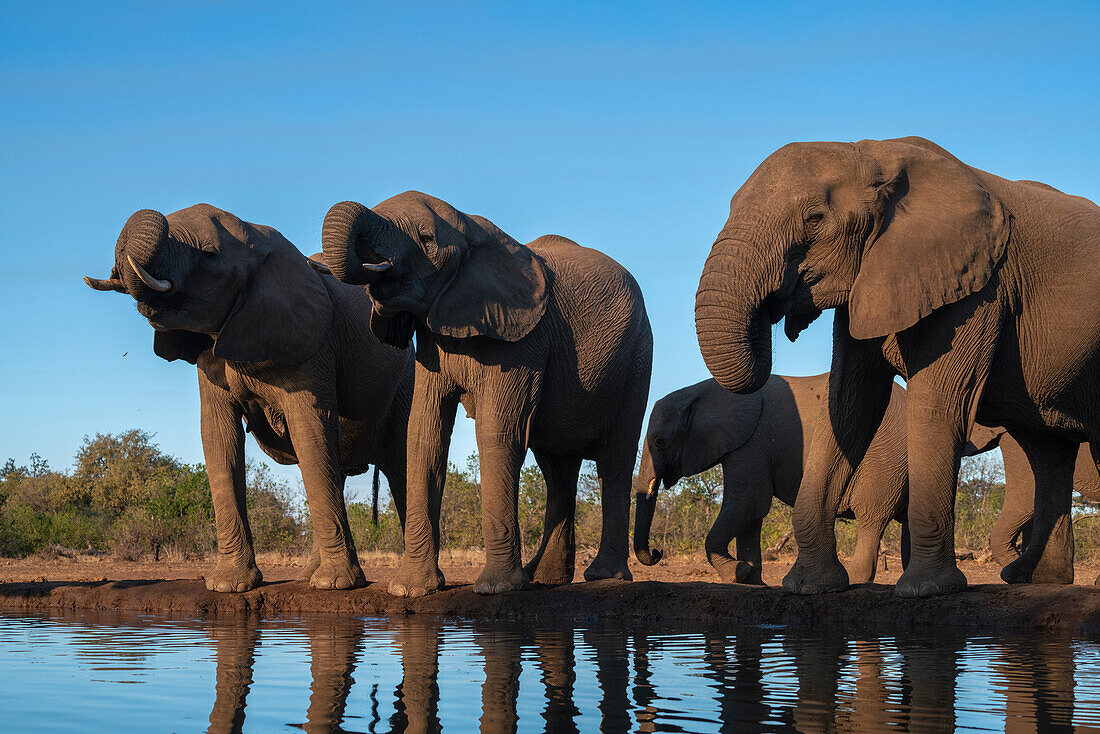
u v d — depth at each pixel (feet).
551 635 30.58
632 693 20.52
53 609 42.24
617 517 44.01
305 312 40.32
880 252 31.71
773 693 20.44
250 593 41.11
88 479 186.50
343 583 40.83
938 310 32.24
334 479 41.47
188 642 29.48
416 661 25.07
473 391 39.11
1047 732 17.02
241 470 42.73
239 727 17.76
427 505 39.58
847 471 35.65
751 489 56.24
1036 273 32.73
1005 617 30.96
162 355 41.11
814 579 34.94
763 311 32.37
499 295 38.47
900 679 21.89
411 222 37.24
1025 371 33.27
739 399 56.75
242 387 41.45
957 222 31.73
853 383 35.24
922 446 32.58
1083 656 25.05
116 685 21.98
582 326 41.14
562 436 42.34
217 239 38.60
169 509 102.42
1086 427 34.83
